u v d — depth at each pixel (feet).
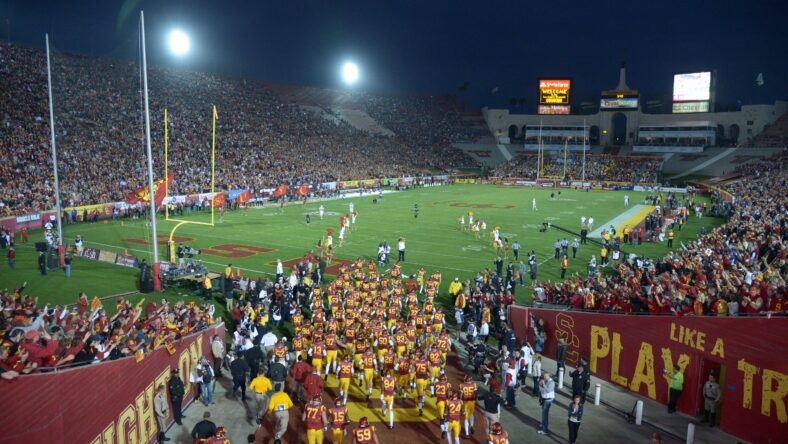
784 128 369.71
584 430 53.93
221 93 331.16
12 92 217.36
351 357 66.54
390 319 80.28
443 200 260.42
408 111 463.01
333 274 115.75
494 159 416.67
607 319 64.69
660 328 58.59
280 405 48.73
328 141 341.82
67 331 49.55
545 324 73.77
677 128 388.78
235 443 50.47
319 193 264.72
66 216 169.48
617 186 325.01
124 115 245.86
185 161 235.81
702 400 55.16
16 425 34.01
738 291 59.72
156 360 49.80
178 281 102.99
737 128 388.78
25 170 178.91
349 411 57.67
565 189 325.62
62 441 36.76
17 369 35.73
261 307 77.66
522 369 63.05
